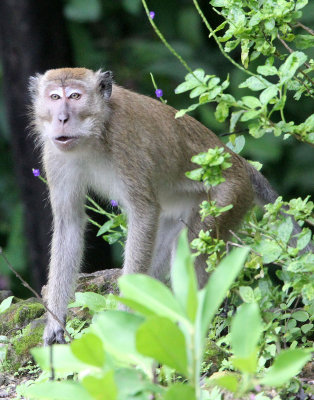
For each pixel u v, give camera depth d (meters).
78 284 12.02
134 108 11.36
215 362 9.48
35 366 10.45
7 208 19.09
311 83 9.78
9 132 17.39
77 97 11.05
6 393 9.63
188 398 6.22
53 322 10.60
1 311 9.43
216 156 8.62
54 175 11.66
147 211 11.18
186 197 12.02
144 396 6.34
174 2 19.98
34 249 17.06
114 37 20.58
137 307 6.38
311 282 8.52
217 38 9.57
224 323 9.96
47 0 16.64
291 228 8.82
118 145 11.12
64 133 10.91
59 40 16.92
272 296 9.31
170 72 18.84
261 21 9.45
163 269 12.11
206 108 17.98
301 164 17.75
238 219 11.71
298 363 6.14
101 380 5.98
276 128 9.01
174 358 6.23
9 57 16.77
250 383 6.25
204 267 10.93
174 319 6.48
